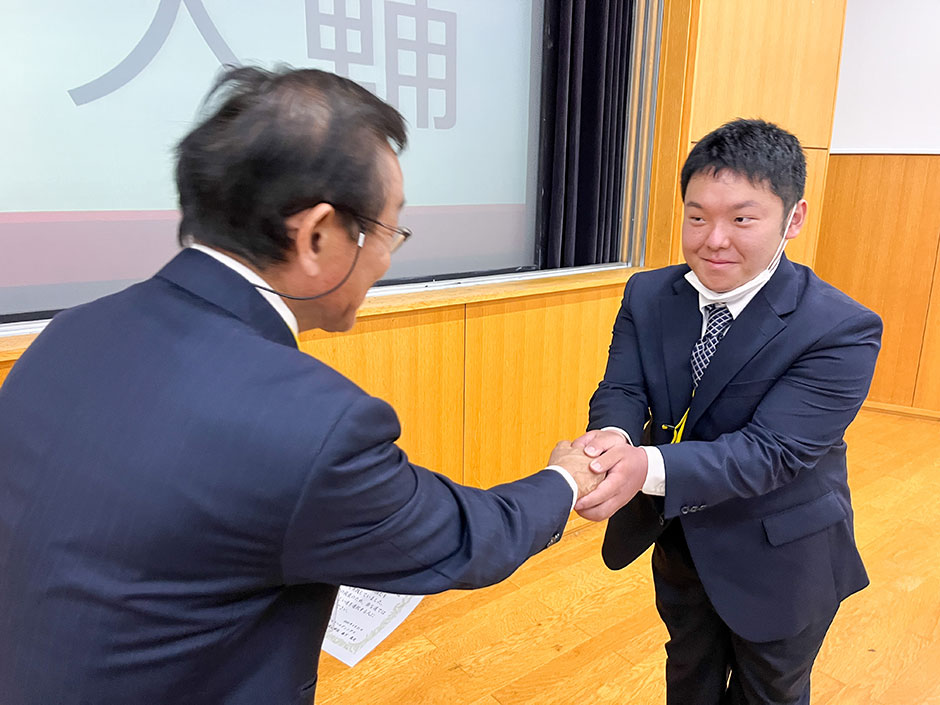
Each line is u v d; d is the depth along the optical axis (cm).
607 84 262
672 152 272
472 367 239
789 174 96
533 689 188
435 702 183
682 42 260
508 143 254
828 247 414
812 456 105
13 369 71
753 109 290
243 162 62
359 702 182
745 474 101
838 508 116
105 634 59
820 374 102
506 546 73
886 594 230
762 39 283
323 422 58
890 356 407
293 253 66
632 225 292
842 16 320
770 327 105
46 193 168
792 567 114
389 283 231
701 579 117
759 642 118
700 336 114
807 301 105
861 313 103
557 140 255
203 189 65
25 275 169
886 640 207
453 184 241
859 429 388
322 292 71
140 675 60
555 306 257
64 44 164
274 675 68
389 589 67
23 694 61
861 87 391
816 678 191
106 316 70
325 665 196
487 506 75
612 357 130
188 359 62
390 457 64
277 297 69
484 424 249
